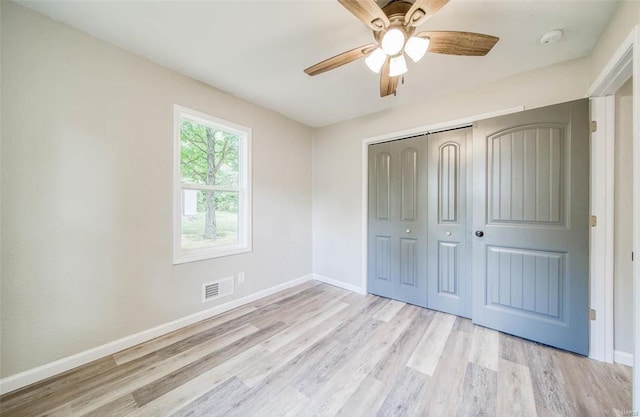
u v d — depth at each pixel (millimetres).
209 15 1560
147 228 2064
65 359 1682
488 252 2232
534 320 2025
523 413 1350
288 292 3207
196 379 1615
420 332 2199
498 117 2154
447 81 2301
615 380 1579
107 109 1843
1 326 1473
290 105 2914
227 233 2766
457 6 1447
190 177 2467
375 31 1404
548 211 1951
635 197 1230
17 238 1517
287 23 1625
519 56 1919
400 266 2910
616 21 1446
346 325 2332
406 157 2855
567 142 1875
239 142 2846
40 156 1584
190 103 2314
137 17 1583
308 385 1564
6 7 1460
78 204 1731
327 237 3590
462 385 1557
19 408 1383
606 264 1765
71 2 1466
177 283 2254
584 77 1902
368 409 1385
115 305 1900
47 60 1597
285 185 3301
